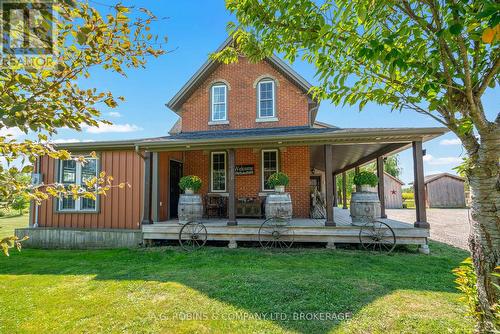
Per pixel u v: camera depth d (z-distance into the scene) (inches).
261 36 118.0
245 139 284.7
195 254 266.7
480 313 89.4
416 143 272.7
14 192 78.4
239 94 421.4
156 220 323.3
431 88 81.7
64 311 142.9
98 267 225.8
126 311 141.5
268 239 290.7
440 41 74.2
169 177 374.3
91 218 333.1
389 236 269.6
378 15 82.0
